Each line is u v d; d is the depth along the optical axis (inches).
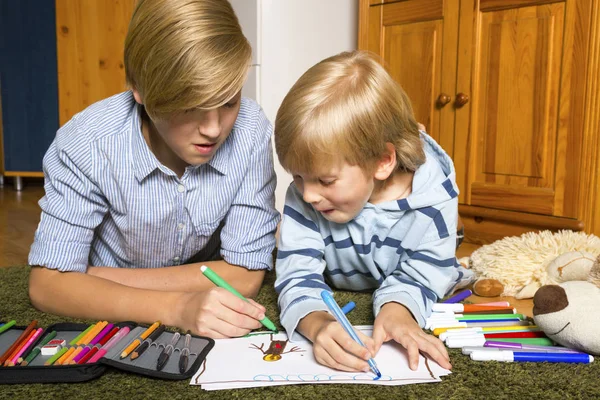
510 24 63.8
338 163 31.6
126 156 36.3
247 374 28.4
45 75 117.3
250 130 39.7
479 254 51.9
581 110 59.2
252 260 39.4
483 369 29.6
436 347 30.1
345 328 29.3
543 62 61.6
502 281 46.7
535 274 46.0
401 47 74.4
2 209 96.2
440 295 37.4
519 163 64.6
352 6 90.4
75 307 35.5
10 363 28.5
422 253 37.0
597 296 31.1
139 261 42.0
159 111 30.0
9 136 118.1
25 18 115.6
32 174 119.5
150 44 29.7
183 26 29.2
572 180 60.6
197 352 30.4
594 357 31.1
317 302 33.4
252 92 84.9
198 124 30.4
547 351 31.4
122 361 28.8
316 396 26.5
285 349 31.4
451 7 68.7
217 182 38.5
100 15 117.1
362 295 43.5
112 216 38.7
